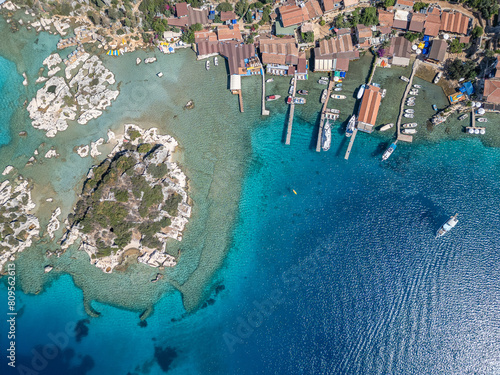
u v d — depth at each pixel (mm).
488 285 69938
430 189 73375
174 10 77750
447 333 69188
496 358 67812
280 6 76625
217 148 77562
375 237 73438
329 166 75812
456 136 73562
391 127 74812
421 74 74812
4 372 72125
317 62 75438
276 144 77188
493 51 70750
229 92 78688
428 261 71812
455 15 71750
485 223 71500
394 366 68750
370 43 74438
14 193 77625
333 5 74625
